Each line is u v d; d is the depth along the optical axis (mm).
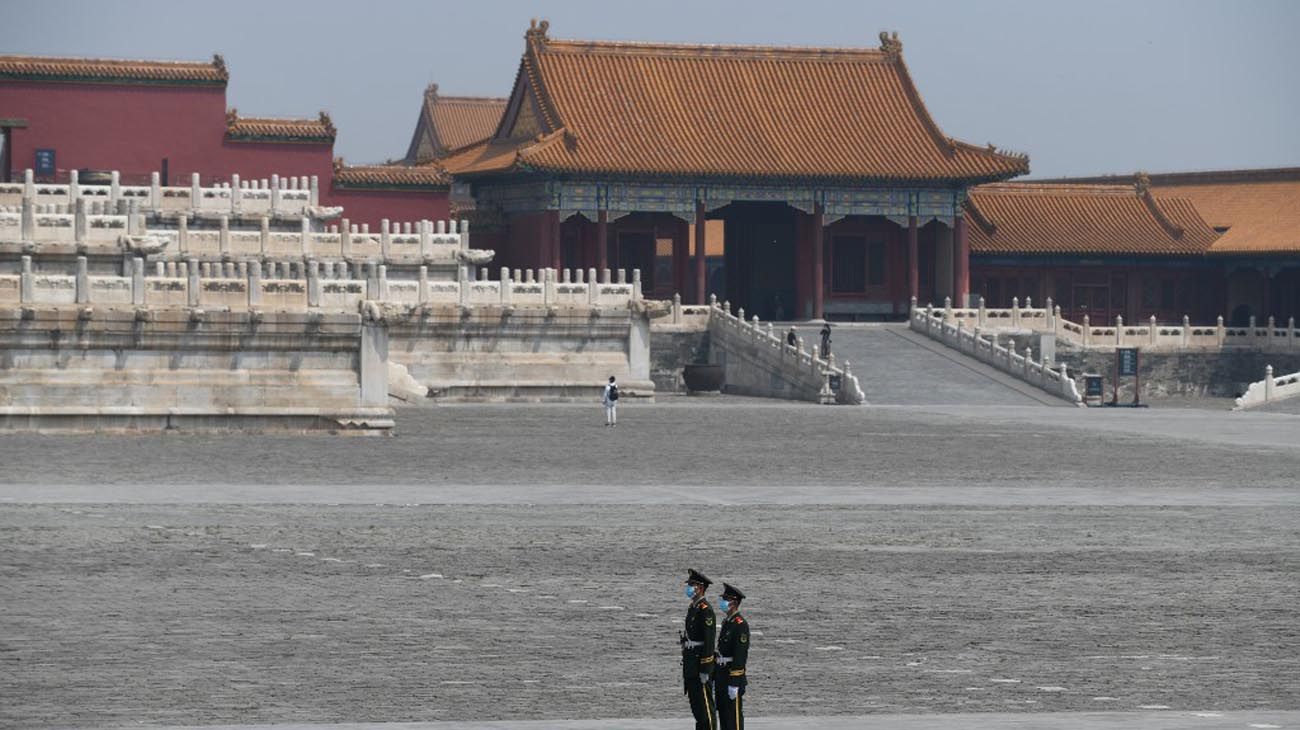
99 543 116250
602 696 77750
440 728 71562
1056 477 166000
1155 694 78938
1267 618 96625
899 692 79062
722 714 68562
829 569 111000
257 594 99875
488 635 90250
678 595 101500
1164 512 140750
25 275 191750
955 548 120312
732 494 148875
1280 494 153750
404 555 113938
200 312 193125
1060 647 88812
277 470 161250
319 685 79188
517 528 126750
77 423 192125
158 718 72875
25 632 89125
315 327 196750
